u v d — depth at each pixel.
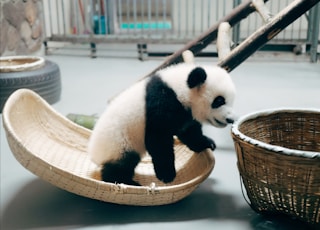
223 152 2.15
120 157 1.61
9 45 3.91
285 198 1.37
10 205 1.68
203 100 1.57
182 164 1.89
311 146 1.68
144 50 4.40
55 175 1.47
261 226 1.49
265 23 2.07
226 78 1.59
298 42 4.10
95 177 1.77
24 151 1.46
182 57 2.38
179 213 1.59
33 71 2.81
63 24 4.75
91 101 3.01
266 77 3.54
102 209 1.63
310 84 3.31
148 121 1.54
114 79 3.60
